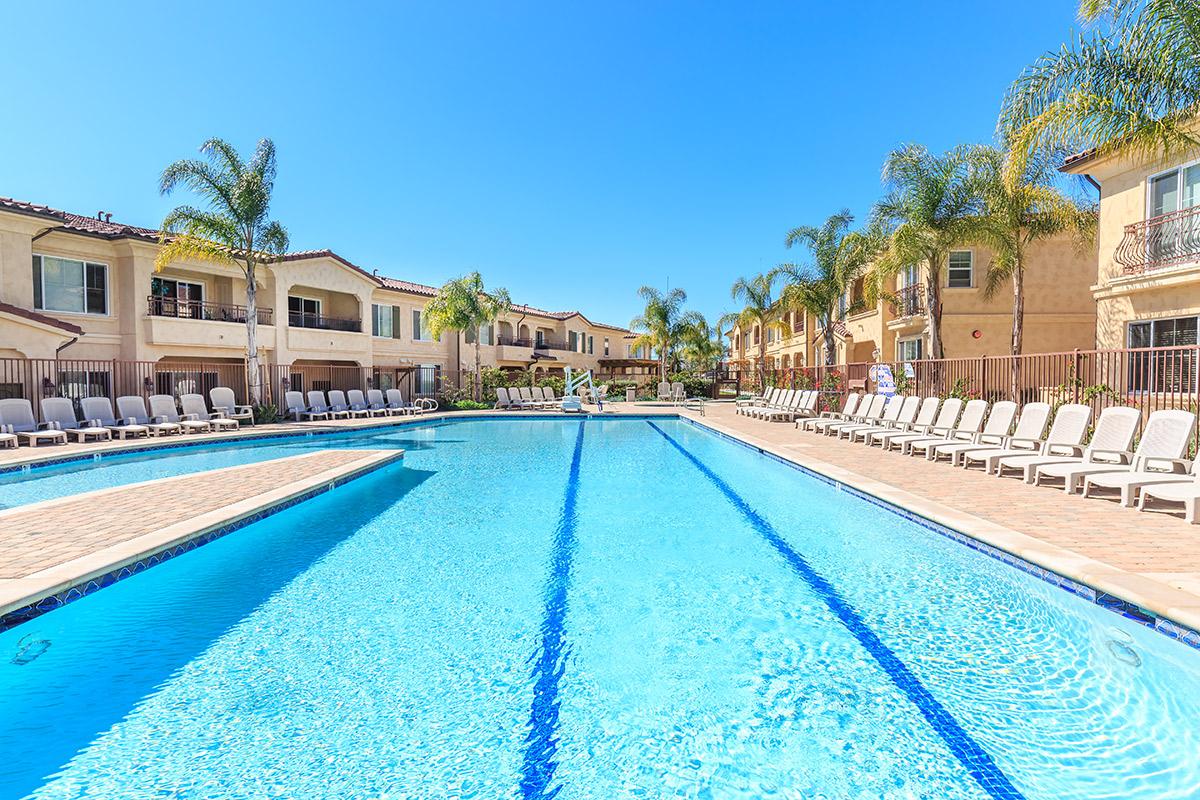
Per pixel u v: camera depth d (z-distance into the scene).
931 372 14.79
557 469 10.89
